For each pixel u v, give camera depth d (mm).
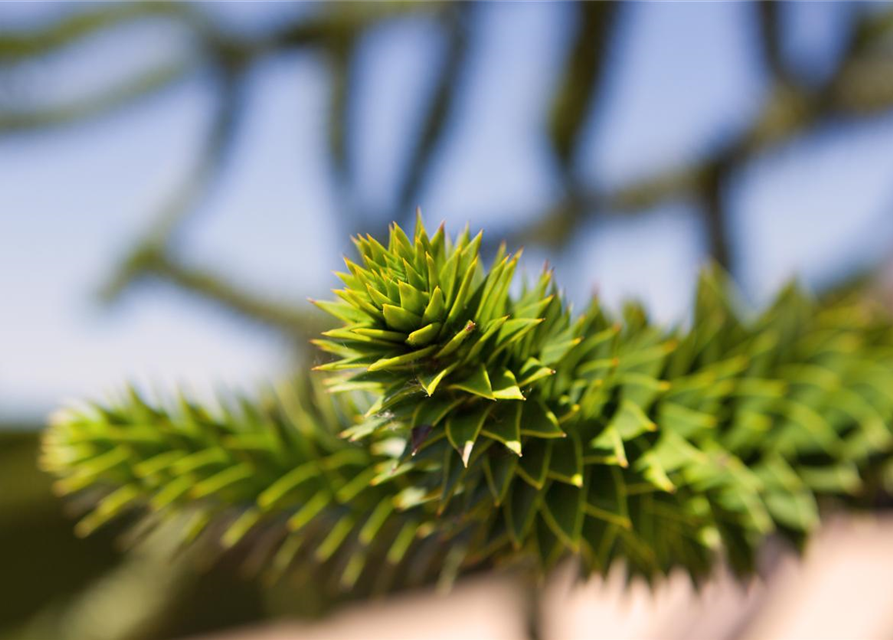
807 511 452
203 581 912
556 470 419
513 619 702
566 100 940
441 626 1749
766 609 795
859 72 889
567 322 433
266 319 872
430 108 999
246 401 487
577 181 960
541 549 432
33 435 1178
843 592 1186
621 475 428
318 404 485
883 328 484
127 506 488
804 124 906
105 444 479
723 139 936
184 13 1035
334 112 1003
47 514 1211
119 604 937
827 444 461
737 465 439
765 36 900
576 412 425
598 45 917
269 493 462
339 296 415
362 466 467
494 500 420
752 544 453
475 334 415
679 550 451
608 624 1181
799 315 487
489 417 418
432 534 459
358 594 1455
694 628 836
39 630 1056
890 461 470
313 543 493
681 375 468
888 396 468
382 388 417
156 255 979
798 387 472
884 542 1345
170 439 479
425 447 422
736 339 481
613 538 439
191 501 477
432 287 413
